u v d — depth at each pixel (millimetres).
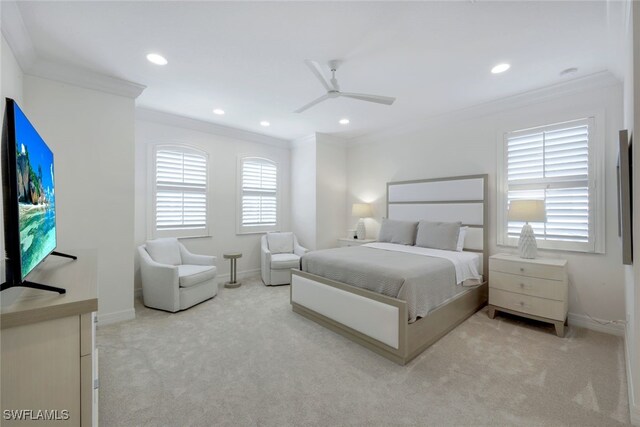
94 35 2107
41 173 1418
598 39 2154
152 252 3574
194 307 3379
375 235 5012
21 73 2334
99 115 2787
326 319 2791
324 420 1564
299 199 5355
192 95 3270
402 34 2104
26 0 1721
